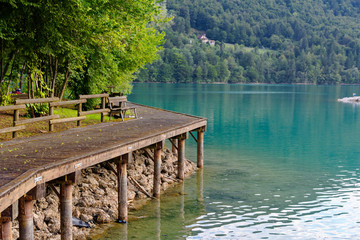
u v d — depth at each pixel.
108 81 32.09
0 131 14.45
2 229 9.17
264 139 39.81
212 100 96.38
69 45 20.19
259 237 15.20
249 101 97.19
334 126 52.38
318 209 18.56
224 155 30.88
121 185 15.58
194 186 21.83
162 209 17.75
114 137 16.98
